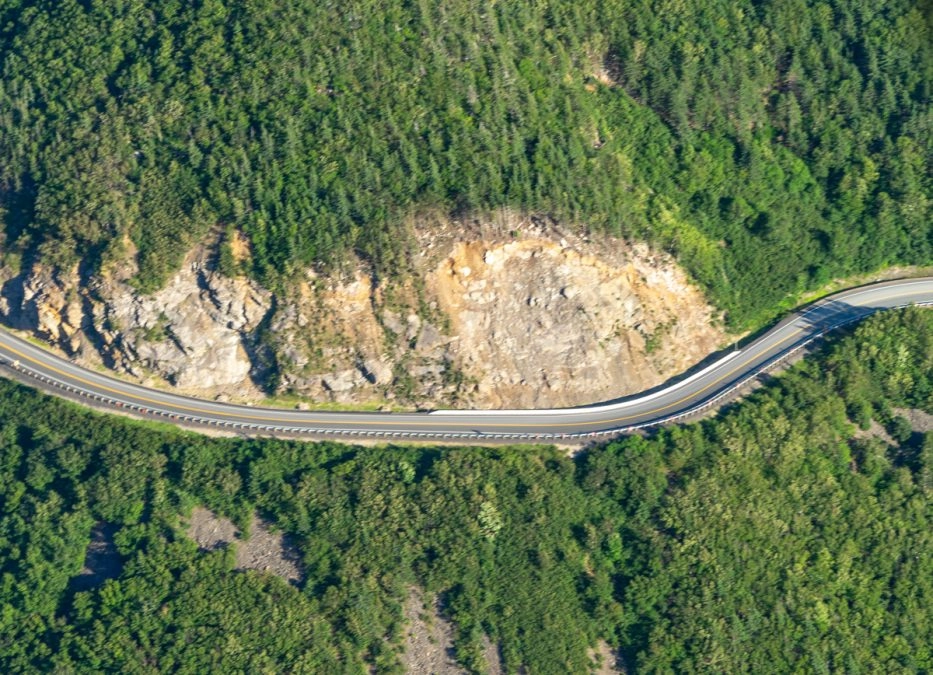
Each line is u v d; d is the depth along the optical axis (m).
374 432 166.75
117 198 167.62
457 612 153.25
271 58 167.38
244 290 165.88
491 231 165.25
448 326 166.38
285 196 164.38
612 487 161.12
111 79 174.25
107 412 169.25
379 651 150.12
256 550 158.00
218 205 165.50
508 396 169.25
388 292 165.12
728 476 161.38
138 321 167.62
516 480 161.25
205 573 154.62
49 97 175.00
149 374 171.25
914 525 161.88
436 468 160.75
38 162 172.50
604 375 170.12
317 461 164.25
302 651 149.25
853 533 161.00
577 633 153.12
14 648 153.25
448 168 164.50
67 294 169.50
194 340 168.25
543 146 167.50
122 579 154.62
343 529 157.50
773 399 168.75
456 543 156.38
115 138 169.25
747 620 153.75
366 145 164.62
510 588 154.88
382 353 167.00
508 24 174.62
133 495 160.62
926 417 170.25
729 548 157.12
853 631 155.50
